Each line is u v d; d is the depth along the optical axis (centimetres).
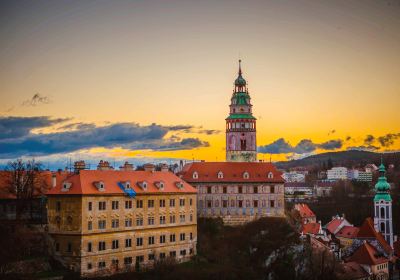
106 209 16100
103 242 15962
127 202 16725
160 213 17738
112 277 15612
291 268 19362
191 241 18775
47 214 15975
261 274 18750
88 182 16050
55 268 15488
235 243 19762
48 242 15850
